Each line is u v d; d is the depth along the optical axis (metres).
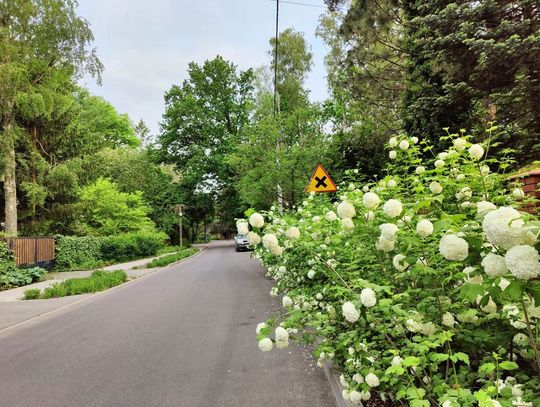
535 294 1.44
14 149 20.20
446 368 2.47
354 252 3.66
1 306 10.78
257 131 17.47
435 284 2.70
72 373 5.16
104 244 24.38
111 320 8.45
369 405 3.22
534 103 7.68
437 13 8.66
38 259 19.02
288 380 4.48
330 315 3.13
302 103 27.06
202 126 42.03
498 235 1.43
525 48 7.10
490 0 7.70
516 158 8.15
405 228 2.72
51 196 22.86
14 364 5.69
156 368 5.18
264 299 9.62
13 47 17.53
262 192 16.53
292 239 3.38
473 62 8.47
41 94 19.39
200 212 51.53
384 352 2.54
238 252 31.38
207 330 7.04
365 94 17.84
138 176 41.81
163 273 18.11
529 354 2.25
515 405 1.76
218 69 42.78
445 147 9.34
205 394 4.27
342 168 14.57
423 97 9.50
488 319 2.46
